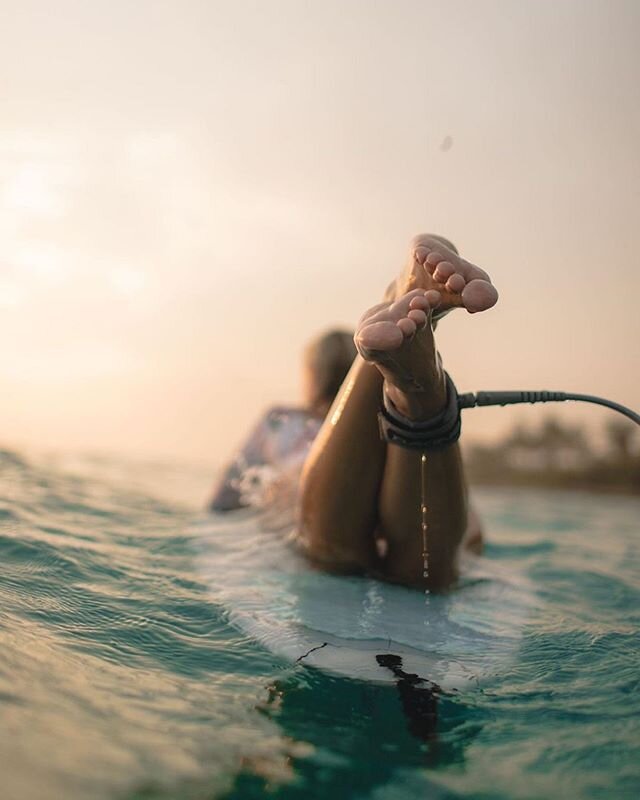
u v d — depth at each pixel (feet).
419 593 6.68
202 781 3.62
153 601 6.26
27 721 3.85
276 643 5.45
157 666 4.94
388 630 5.81
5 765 3.44
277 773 3.79
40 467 14.51
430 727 4.42
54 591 6.21
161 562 7.61
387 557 6.66
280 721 4.33
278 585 6.66
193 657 5.16
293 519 7.86
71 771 3.50
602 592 8.23
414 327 4.92
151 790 3.48
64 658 4.79
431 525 6.22
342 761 3.96
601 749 4.24
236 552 7.73
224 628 5.75
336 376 9.37
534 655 5.71
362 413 6.06
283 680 4.88
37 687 4.26
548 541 12.01
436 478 5.92
